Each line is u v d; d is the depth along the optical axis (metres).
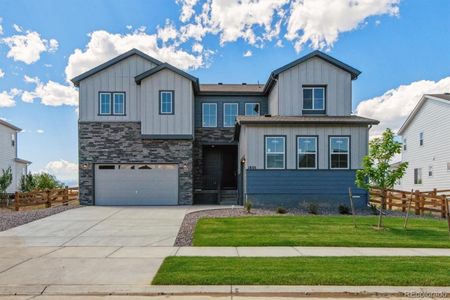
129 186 18.47
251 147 16.44
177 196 18.50
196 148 21.66
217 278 5.99
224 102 22.02
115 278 6.21
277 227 11.14
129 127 18.67
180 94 18.53
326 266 6.71
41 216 13.79
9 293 5.63
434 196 15.28
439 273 6.27
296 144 16.52
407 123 30.98
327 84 18.61
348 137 16.59
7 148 31.11
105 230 11.08
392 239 9.55
